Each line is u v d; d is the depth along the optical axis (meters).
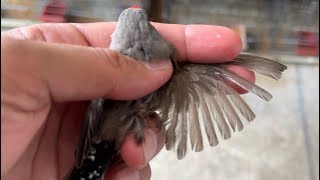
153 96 0.12
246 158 0.26
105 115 0.11
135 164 0.11
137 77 0.11
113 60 0.11
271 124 0.28
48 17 0.32
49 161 0.14
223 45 0.12
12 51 0.10
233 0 0.34
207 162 0.25
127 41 0.11
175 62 0.12
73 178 0.11
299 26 0.34
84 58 0.11
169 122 0.11
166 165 0.25
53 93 0.11
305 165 0.25
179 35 0.13
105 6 0.32
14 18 0.32
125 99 0.11
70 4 0.32
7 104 0.11
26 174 0.13
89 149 0.11
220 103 0.11
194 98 0.11
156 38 0.11
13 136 0.11
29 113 0.11
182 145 0.11
